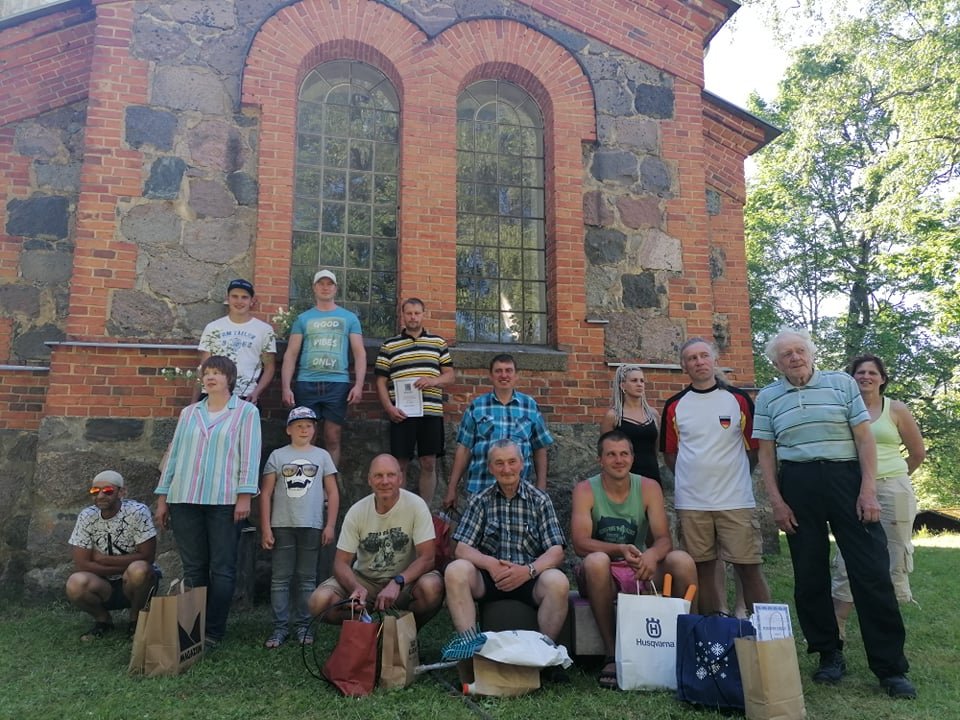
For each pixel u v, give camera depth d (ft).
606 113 26.30
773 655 12.04
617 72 26.68
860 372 17.47
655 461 18.33
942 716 12.52
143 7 23.06
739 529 16.21
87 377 20.68
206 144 22.85
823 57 64.44
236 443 16.42
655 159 26.48
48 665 14.65
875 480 14.24
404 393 20.29
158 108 22.62
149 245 21.88
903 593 16.70
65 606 19.24
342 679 13.32
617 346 24.79
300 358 20.66
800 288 74.95
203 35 23.39
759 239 75.72
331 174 24.84
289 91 23.59
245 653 15.51
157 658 14.11
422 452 20.57
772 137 29.45
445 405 22.91
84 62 24.49
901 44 56.54
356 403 22.09
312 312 20.76
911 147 53.67
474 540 15.84
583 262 24.97
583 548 15.65
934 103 51.06
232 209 22.72
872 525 14.25
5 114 23.79
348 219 24.71
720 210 28.86
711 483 16.44
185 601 14.57
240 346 19.70
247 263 22.57
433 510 22.21
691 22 27.81
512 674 13.34
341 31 24.32
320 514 17.26
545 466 19.49
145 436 20.75
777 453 15.35
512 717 12.14
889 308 73.00
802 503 14.61
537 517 16.01
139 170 22.17
